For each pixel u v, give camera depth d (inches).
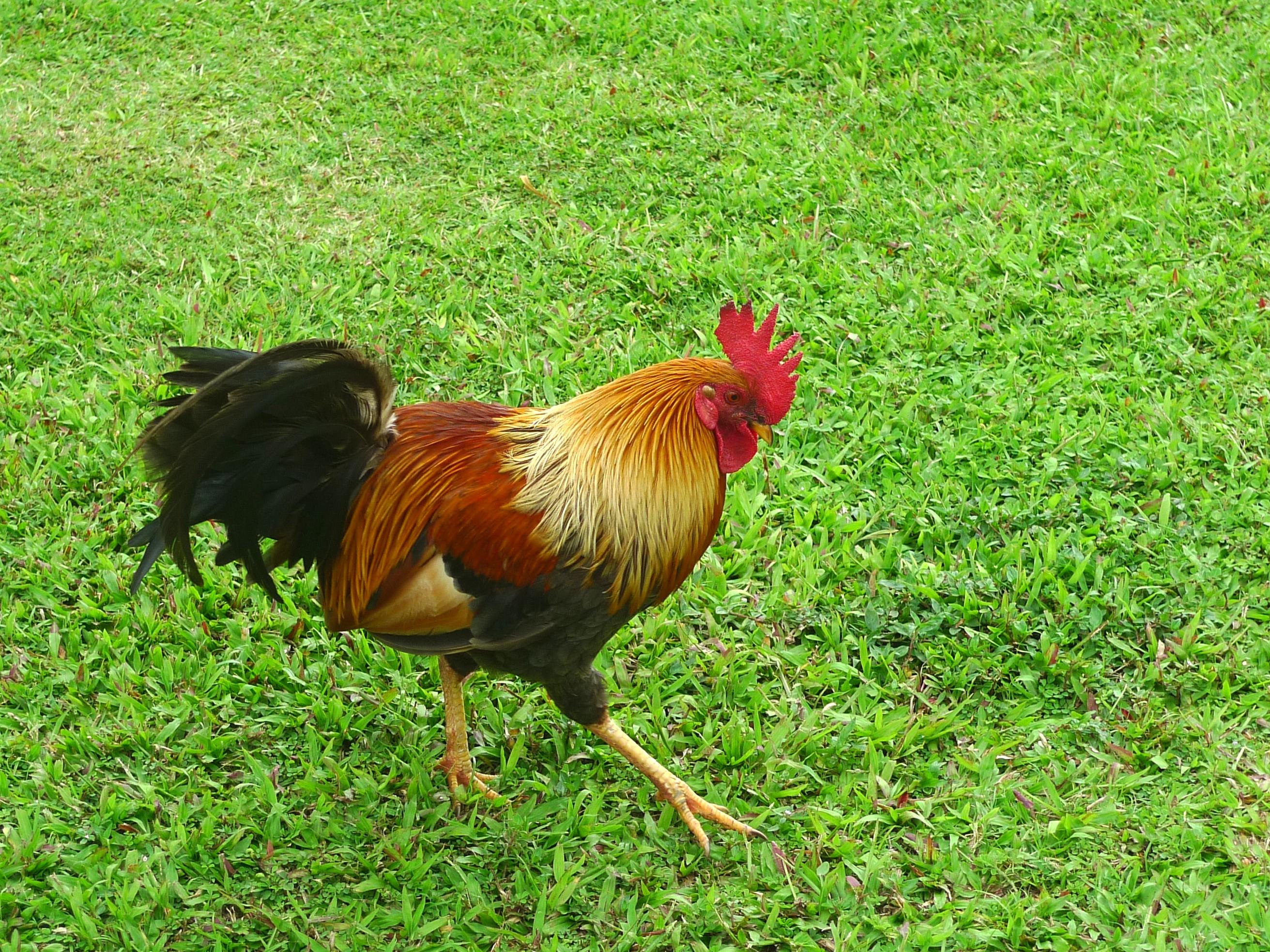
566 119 142.7
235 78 150.3
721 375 97.3
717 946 96.9
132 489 113.1
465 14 161.3
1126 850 99.7
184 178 134.1
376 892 98.7
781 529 112.0
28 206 131.6
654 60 153.3
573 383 118.9
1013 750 103.4
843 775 102.3
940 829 100.6
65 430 116.6
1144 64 149.8
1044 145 136.3
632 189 133.3
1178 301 123.3
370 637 106.4
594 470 96.1
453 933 97.6
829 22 157.6
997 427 116.1
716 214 130.6
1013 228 129.0
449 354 121.5
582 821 100.8
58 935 96.8
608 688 105.5
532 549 95.7
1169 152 134.5
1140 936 96.7
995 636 106.8
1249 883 98.1
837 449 115.9
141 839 99.4
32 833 99.3
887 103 144.2
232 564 109.9
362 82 149.5
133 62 154.1
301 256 127.9
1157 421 115.9
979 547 110.3
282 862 99.3
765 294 125.0
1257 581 109.3
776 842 100.4
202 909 97.8
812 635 107.7
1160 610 107.7
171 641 107.2
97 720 103.8
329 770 102.7
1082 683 105.3
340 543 98.3
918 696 104.9
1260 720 103.7
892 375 119.0
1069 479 113.4
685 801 100.4
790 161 135.6
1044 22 157.9
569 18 159.6
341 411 96.6
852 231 129.6
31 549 110.0
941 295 124.3
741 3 161.6
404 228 130.4
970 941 96.7
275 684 105.7
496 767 103.9
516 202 132.6
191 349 97.2
